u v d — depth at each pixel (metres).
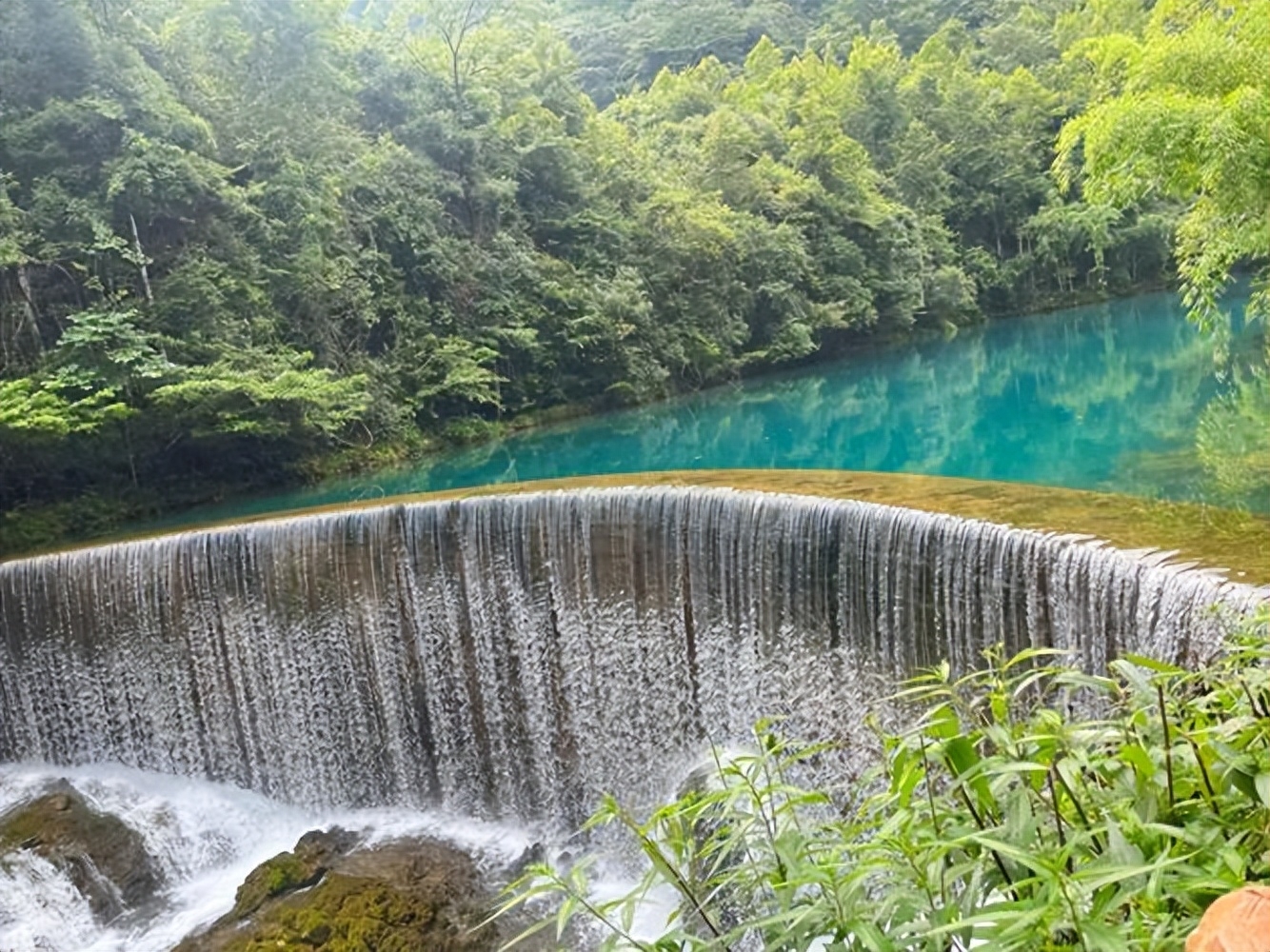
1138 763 2.31
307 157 21.78
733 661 9.89
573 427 23.34
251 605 11.49
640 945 2.57
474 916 9.18
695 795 2.94
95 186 17.38
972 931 2.20
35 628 11.85
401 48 27.78
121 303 16.78
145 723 11.91
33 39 17.38
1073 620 7.20
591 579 10.59
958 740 2.43
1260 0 10.70
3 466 15.37
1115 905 1.98
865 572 8.73
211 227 18.58
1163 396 19.02
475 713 11.31
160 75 19.28
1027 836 2.21
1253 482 11.70
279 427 17.39
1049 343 29.34
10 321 16.12
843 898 2.30
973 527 7.88
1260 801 2.27
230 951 8.79
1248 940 1.47
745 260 30.09
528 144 27.53
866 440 18.92
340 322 20.55
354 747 11.63
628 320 26.00
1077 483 12.86
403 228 22.62
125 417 15.90
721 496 9.70
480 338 22.95
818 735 9.35
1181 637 6.33
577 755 10.97
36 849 10.32
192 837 11.12
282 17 22.30
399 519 11.14
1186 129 10.27
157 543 11.48
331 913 9.01
